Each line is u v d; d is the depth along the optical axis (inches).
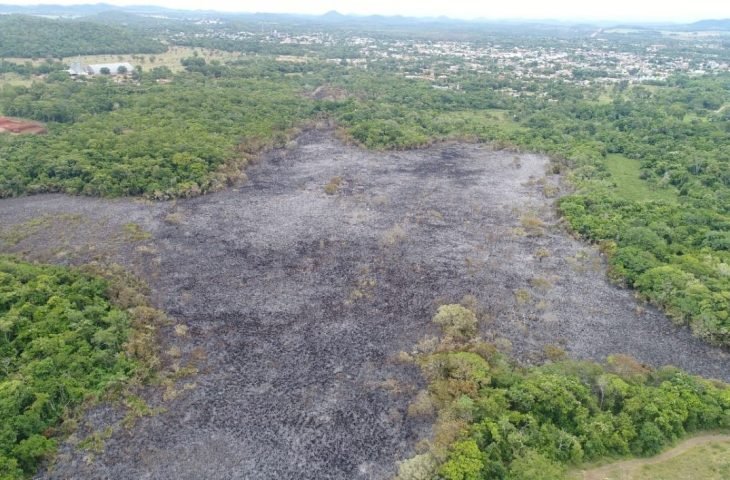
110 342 2022.6
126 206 3405.5
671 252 2822.3
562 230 3221.0
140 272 2647.6
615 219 3176.7
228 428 1770.4
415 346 2166.6
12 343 1962.4
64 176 3607.3
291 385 1957.4
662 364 2118.6
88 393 1828.2
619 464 1614.2
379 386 1958.7
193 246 2928.2
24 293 2214.6
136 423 1776.6
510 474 1521.9
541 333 2281.0
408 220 3319.4
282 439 1734.7
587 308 2466.8
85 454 1651.1
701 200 3437.5
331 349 2148.1
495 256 2906.0
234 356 2094.0
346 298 2488.9
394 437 1745.8
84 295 2301.9
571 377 1886.1
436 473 1534.2
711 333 2224.4
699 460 1619.1
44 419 1716.3
